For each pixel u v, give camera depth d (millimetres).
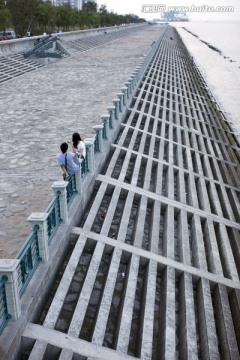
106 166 13398
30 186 10969
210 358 7039
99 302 7570
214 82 49406
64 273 7820
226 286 9297
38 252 7148
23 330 6090
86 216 10344
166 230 10875
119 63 36125
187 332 7402
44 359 5973
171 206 12234
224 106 36250
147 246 9984
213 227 12117
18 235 8531
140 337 6992
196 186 15281
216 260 10312
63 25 69750
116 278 8281
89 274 8047
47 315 6695
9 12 46438
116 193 11656
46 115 18422
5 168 12258
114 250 9102
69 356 5984
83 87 24859
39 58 36062
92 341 6512
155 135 18000
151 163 14867
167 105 25359
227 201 14680
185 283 8891
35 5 52688
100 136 12820
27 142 14680
